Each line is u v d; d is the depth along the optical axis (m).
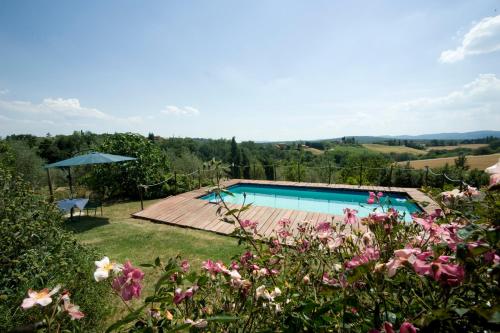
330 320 0.83
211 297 1.10
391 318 0.75
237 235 1.29
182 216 6.46
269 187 11.24
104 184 9.88
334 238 1.24
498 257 0.61
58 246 2.27
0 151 12.27
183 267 1.12
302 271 1.26
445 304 0.63
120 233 5.48
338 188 9.90
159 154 11.37
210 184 1.28
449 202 1.11
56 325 0.85
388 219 1.09
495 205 0.88
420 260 0.64
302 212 6.47
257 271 1.12
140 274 0.81
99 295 2.29
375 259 0.85
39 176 13.31
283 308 0.89
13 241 2.13
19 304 1.66
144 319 0.85
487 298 0.67
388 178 10.30
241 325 0.96
